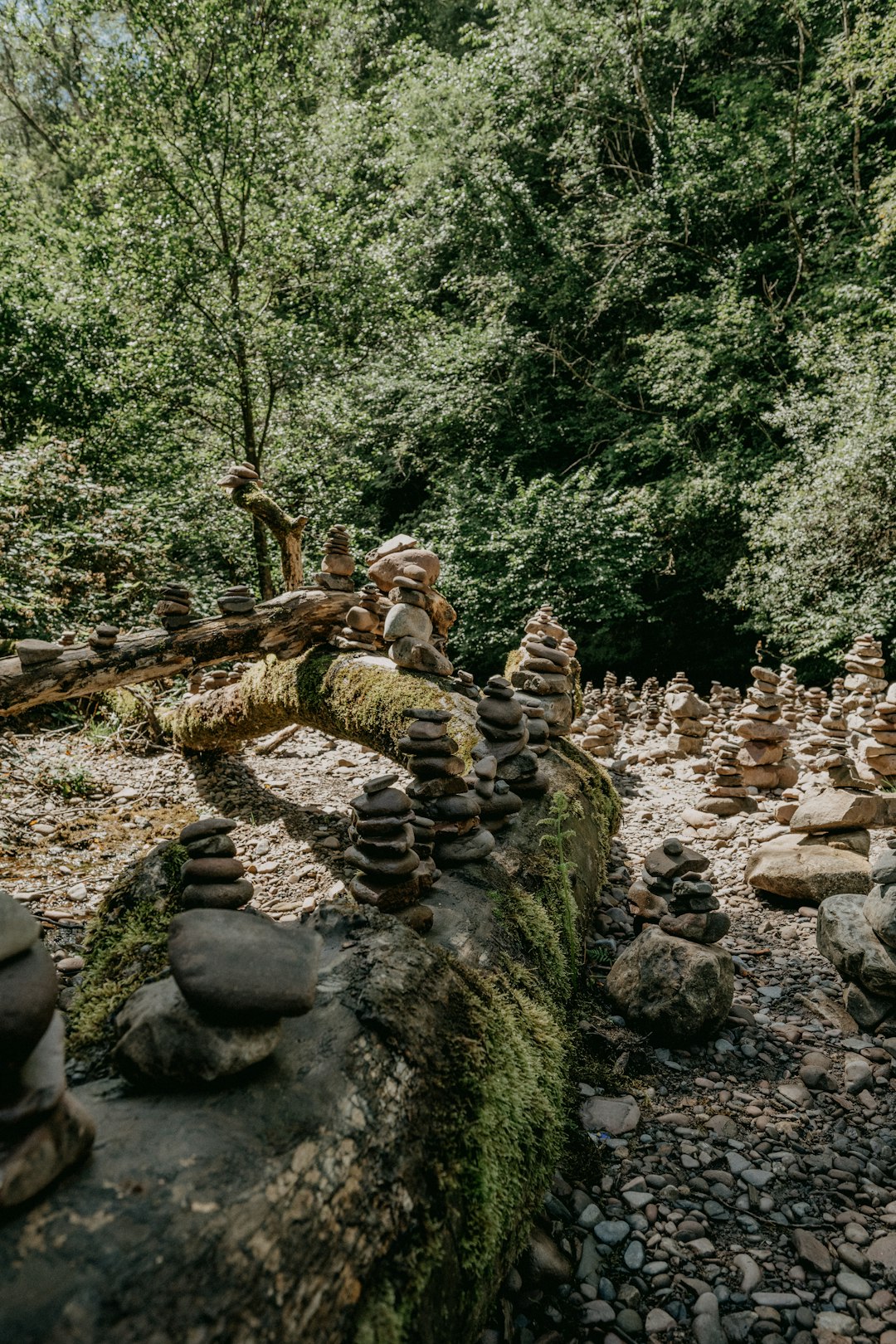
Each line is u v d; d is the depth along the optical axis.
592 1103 2.28
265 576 10.98
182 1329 0.85
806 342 12.95
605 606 14.06
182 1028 1.19
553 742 4.34
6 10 11.33
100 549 8.29
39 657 3.89
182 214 10.43
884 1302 1.67
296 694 4.48
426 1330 1.19
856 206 14.31
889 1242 1.83
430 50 18.30
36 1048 0.96
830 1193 1.99
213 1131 1.11
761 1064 2.55
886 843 4.34
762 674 5.75
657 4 15.83
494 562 14.44
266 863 3.99
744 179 15.26
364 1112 1.26
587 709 8.99
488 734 3.20
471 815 2.60
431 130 16.97
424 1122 1.37
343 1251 1.08
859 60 13.77
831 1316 1.64
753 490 13.16
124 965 1.79
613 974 2.80
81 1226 0.91
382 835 2.11
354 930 1.72
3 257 11.97
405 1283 1.16
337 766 5.85
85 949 1.97
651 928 2.85
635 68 16.20
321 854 4.09
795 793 5.14
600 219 16.44
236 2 10.15
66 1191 0.95
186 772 5.63
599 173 16.84
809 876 3.69
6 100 20.47
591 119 17.06
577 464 17.30
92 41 10.52
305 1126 1.17
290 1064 1.30
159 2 9.71
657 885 2.97
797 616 12.27
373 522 15.49
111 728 6.58
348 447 13.34
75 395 10.49
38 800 4.86
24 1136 0.92
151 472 11.12
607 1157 2.11
